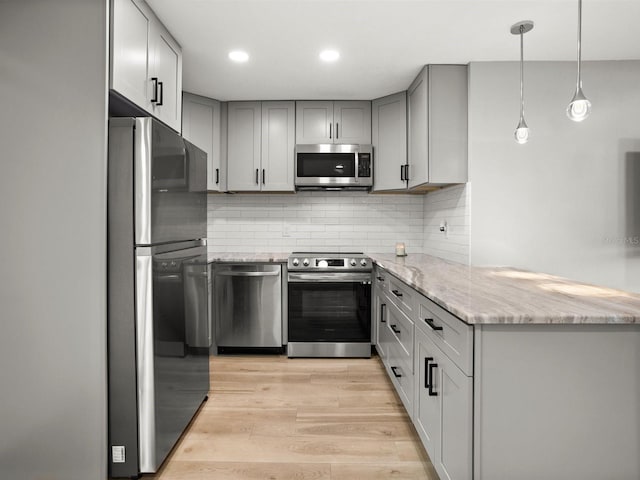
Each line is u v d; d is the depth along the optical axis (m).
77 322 1.73
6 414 1.75
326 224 4.20
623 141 2.92
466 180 3.02
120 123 1.75
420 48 2.73
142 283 1.77
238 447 2.13
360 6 2.21
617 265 2.94
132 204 1.76
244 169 3.84
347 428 2.34
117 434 1.81
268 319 3.67
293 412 2.53
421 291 1.94
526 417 1.36
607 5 2.17
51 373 1.74
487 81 2.94
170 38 2.51
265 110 3.82
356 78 3.29
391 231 4.20
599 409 1.36
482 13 2.27
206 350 2.70
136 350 1.79
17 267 1.74
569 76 2.93
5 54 1.72
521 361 1.36
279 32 2.50
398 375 2.54
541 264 2.94
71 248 1.73
